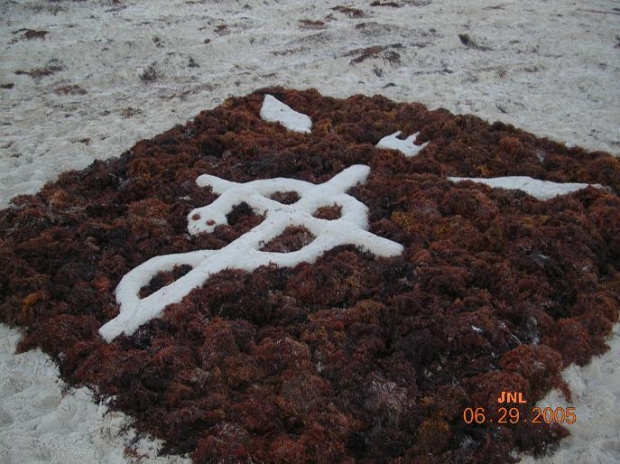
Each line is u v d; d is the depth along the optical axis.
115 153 3.73
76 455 2.04
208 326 2.44
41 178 3.46
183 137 3.82
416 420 2.12
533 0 6.60
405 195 3.26
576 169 3.49
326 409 2.12
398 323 2.49
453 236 2.93
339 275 2.68
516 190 3.29
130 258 2.86
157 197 3.26
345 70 4.83
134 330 2.47
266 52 5.16
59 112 4.16
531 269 2.74
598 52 5.32
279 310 2.54
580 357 2.37
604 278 2.76
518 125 4.09
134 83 4.61
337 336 2.41
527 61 5.09
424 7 6.17
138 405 2.18
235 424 2.10
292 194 3.30
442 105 4.33
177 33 5.27
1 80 4.43
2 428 2.13
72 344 2.41
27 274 2.72
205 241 2.92
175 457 2.04
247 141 3.69
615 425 2.18
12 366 2.36
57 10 5.46
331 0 6.30
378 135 3.88
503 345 2.37
